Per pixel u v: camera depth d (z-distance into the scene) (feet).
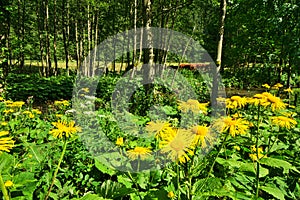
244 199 7.31
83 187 9.64
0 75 30.68
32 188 7.35
